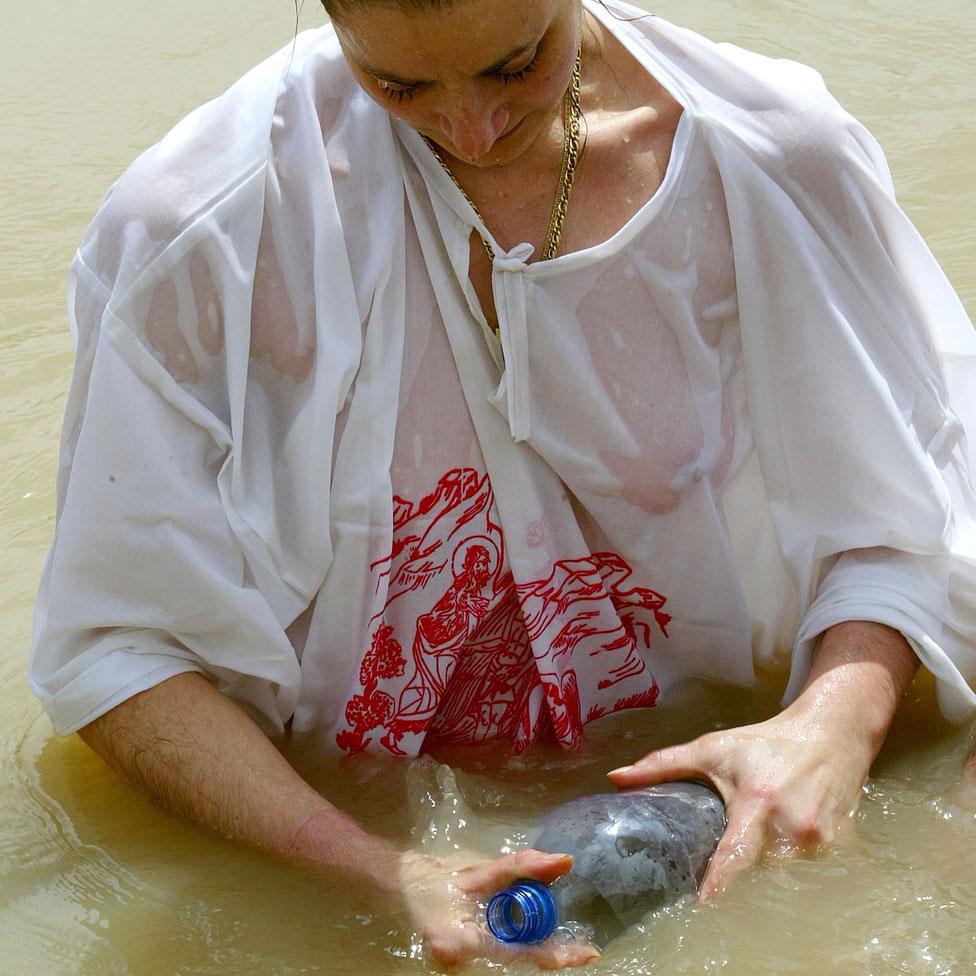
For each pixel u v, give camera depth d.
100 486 2.05
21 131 4.50
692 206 2.18
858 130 2.28
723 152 2.17
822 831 2.01
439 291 2.11
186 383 2.08
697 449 2.24
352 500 2.12
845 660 2.20
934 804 2.12
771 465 2.29
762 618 2.40
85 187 4.17
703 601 2.33
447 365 2.14
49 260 3.81
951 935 1.87
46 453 3.09
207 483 2.11
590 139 2.15
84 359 2.11
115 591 2.09
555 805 2.17
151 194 2.06
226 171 2.06
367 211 2.10
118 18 5.24
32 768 2.31
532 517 2.20
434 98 1.87
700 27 4.88
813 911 1.91
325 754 2.26
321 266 2.07
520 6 1.78
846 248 2.25
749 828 1.98
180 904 2.00
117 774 2.23
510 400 2.13
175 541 2.06
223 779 2.06
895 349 2.29
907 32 4.84
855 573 2.28
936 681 2.25
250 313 2.06
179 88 4.71
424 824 2.12
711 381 2.25
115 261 2.07
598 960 1.84
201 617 2.10
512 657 2.29
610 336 2.17
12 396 3.29
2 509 2.93
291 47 2.14
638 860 1.90
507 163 2.10
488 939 1.86
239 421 2.09
